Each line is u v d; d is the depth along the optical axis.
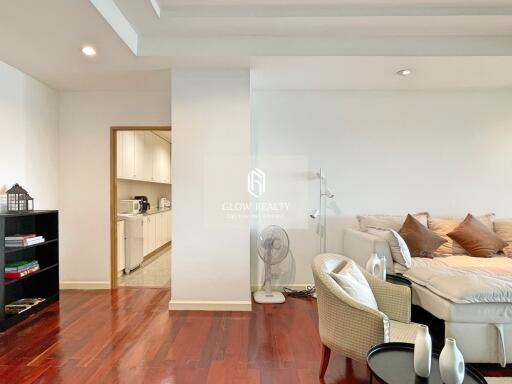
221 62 3.19
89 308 3.42
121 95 4.10
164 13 2.71
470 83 3.82
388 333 1.87
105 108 4.10
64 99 4.10
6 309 3.13
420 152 4.10
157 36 3.04
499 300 2.25
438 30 2.92
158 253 6.59
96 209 4.12
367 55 3.04
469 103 4.08
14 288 3.36
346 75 3.54
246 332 2.86
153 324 3.01
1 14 2.31
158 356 2.44
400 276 2.83
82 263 4.12
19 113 3.42
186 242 3.37
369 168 4.10
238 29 2.93
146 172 6.29
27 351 2.51
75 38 2.68
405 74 3.51
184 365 2.32
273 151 4.07
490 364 2.39
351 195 4.10
